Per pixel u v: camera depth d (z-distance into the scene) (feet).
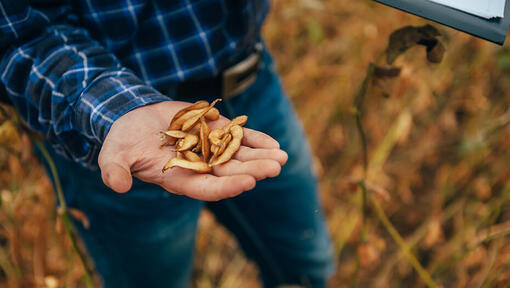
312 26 4.26
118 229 2.51
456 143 4.41
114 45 2.10
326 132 4.61
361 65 4.39
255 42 2.45
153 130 1.76
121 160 1.66
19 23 1.86
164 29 2.12
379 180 4.04
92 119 1.78
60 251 3.66
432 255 4.00
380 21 4.40
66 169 2.39
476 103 4.22
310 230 3.05
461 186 4.14
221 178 1.62
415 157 4.37
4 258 3.50
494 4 1.80
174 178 1.71
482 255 3.43
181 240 2.68
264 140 1.77
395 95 3.50
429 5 1.79
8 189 3.47
